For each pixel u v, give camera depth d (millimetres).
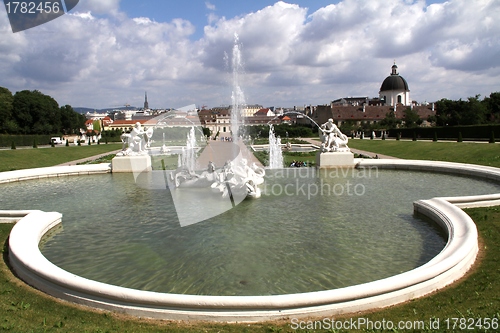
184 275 10016
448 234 12078
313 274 9969
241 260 10938
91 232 13797
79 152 52344
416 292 8117
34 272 9055
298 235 13039
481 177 23344
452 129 59625
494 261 9867
